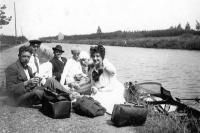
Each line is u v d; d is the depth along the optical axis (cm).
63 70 872
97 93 748
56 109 634
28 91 707
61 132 564
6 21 3105
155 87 858
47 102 653
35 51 929
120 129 602
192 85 1886
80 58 955
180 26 12062
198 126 620
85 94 842
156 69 2764
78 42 14150
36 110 688
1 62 2102
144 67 2917
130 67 2877
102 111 689
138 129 600
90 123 628
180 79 2139
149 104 754
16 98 704
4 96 770
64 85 852
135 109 618
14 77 705
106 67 743
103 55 749
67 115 652
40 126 588
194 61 3744
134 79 2053
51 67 877
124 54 4959
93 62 768
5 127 569
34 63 919
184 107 729
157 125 620
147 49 7194
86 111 670
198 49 6869
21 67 725
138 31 13612
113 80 760
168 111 725
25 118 628
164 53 5350
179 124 618
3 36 5906
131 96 834
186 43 7156
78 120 643
